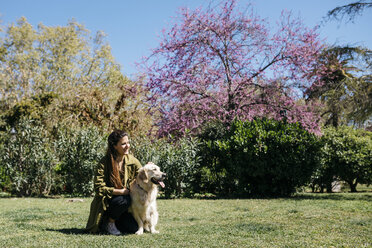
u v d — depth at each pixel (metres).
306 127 12.26
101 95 17.12
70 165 10.64
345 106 17.48
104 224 4.65
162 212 6.76
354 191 13.13
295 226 4.95
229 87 13.30
